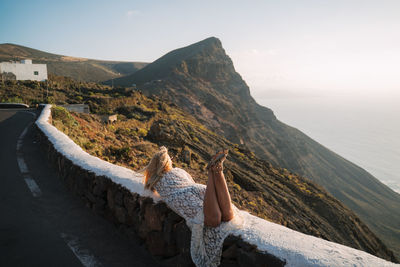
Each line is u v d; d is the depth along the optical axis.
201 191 2.88
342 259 1.96
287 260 2.10
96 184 4.75
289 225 26.91
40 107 29.67
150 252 3.56
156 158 3.25
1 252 3.68
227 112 171.62
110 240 4.01
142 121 45.19
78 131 17.94
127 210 3.95
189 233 2.93
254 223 2.65
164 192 3.12
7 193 5.85
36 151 10.10
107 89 77.81
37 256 3.60
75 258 3.57
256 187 33.88
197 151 34.91
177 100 168.88
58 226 4.41
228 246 2.54
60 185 6.30
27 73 79.25
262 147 173.38
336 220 45.69
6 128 16.72
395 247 98.38
